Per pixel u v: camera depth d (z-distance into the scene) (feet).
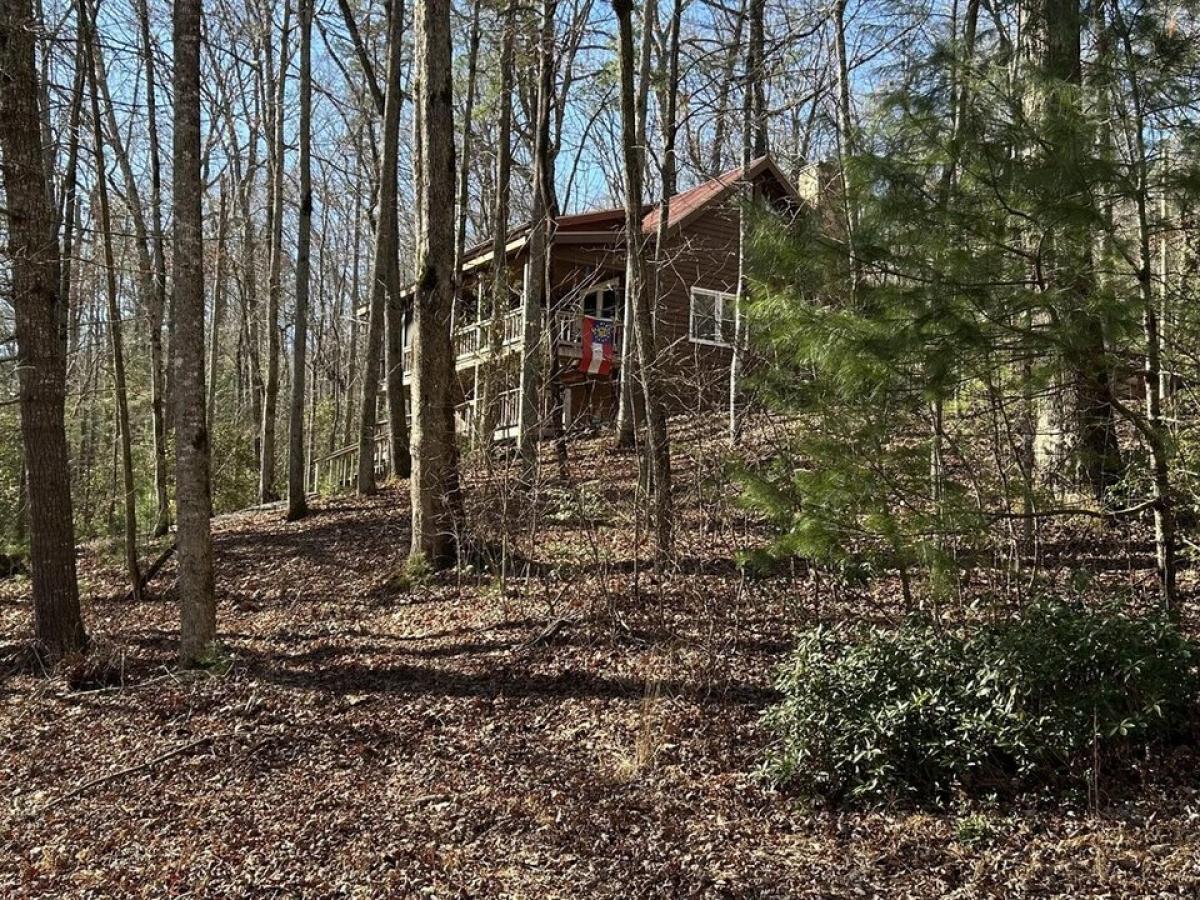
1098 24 13.99
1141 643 15.94
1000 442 20.63
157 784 20.80
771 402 16.88
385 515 47.06
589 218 59.31
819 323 14.40
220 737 22.88
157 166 50.88
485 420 34.53
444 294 32.99
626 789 18.11
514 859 16.11
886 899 13.82
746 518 27.45
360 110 70.33
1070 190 12.64
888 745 16.48
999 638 17.24
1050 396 17.10
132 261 49.62
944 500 16.15
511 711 22.34
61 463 29.81
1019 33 15.98
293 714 23.82
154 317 48.88
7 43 27.96
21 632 33.55
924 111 13.67
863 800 16.38
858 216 14.38
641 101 36.52
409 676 25.44
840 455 16.06
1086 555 23.40
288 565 40.27
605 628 25.81
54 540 29.48
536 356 40.96
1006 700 16.34
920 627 19.49
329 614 32.37
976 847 14.65
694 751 19.11
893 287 14.12
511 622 27.76
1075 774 15.49
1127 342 13.89
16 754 23.32
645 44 36.17
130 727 24.23
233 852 17.30
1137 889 12.98
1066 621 16.83
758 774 17.51
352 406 106.93
